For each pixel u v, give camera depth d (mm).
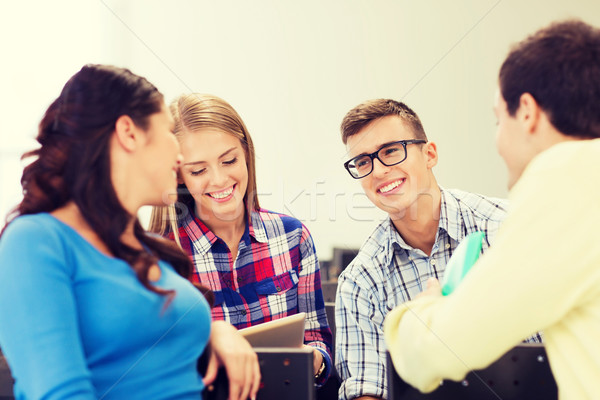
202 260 1583
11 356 803
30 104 4434
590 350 752
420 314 868
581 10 4199
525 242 759
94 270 896
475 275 791
